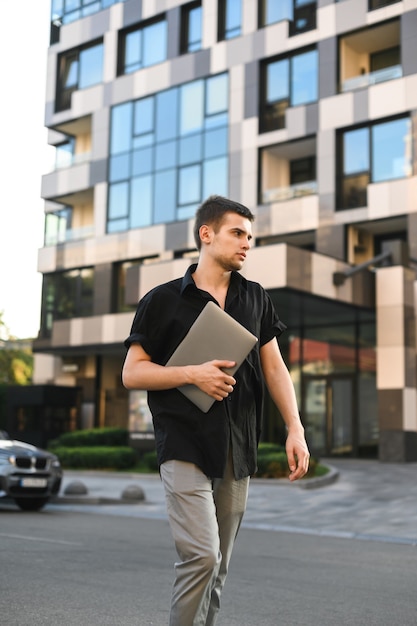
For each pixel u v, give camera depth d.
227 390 2.90
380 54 27.12
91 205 34.31
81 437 27.11
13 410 31.64
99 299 31.22
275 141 27.17
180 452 2.93
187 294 3.10
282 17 27.97
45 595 5.46
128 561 7.30
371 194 25.11
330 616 5.09
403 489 16.86
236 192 27.80
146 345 3.08
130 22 31.89
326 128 26.17
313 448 26.23
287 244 21.28
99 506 14.66
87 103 32.72
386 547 9.45
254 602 5.53
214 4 29.30
